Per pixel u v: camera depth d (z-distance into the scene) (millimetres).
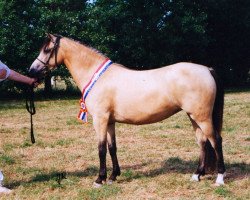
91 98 5824
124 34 22938
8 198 5441
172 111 5672
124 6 23031
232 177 6219
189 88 5395
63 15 21547
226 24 27844
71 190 5770
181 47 26000
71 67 6062
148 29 23281
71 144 9156
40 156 8023
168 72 5559
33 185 6051
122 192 5609
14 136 10305
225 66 29547
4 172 6828
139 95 5598
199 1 25859
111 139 6145
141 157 7793
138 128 10984
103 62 5926
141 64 24641
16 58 21484
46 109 16297
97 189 5691
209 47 28781
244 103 16609
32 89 6020
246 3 26906
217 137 5578
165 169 6891
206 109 5438
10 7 21016
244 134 9914
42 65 6031
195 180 6008
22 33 20625
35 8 21922
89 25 21750
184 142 9008
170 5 23781
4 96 23109
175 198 5297
